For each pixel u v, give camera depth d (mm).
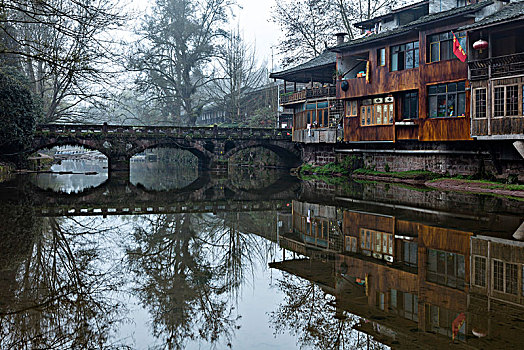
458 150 21328
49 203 15906
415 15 26328
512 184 18047
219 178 30281
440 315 5273
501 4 19203
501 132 17391
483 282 6547
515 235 9703
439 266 7449
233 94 52344
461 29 18562
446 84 21156
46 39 22984
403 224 11125
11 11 18844
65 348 4449
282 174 33188
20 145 29812
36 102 33062
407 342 4504
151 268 7516
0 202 15695
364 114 26328
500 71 17359
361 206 14523
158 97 51250
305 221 12273
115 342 4578
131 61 46875
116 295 6074
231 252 8789
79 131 33469
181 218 13047
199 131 36750
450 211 12969
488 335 4664
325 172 30359
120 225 11672
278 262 7980
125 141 34438
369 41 24641
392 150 25312
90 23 11875
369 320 5176
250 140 37562
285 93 34812
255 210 14789
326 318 5234
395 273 7074
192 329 4953
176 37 51469
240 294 6191
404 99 24000
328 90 29141
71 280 6719
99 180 27844
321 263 7820
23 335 4730
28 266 7438
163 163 61594
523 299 5824
